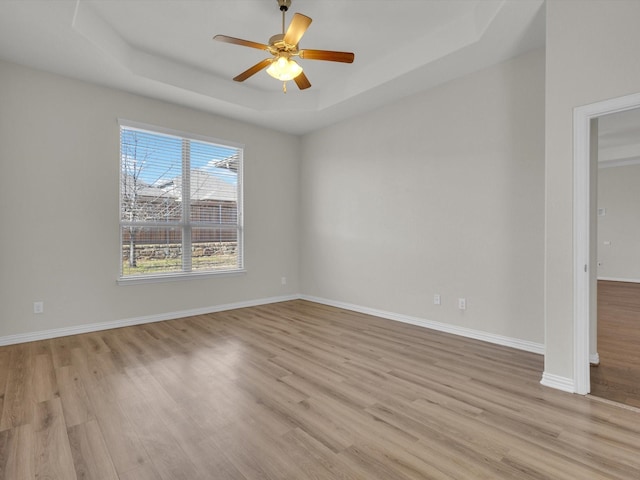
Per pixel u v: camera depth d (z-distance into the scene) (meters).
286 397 2.34
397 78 3.72
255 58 3.83
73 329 3.77
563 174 2.41
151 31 3.32
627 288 6.81
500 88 3.39
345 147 5.04
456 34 3.15
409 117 4.19
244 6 2.95
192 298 4.68
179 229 4.62
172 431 1.94
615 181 7.88
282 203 5.64
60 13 2.68
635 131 5.61
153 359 3.04
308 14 3.04
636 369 2.78
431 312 4.00
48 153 3.62
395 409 2.18
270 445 1.81
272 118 4.98
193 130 4.63
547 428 1.96
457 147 3.74
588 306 2.36
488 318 3.51
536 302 3.19
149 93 4.13
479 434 1.90
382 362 2.97
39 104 3.56
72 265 3.77
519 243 3.29
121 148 4.13
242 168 5.16
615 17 2.19
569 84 2.37
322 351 3.24
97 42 3.10
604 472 1.59
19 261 3.47
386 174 4.48
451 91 3.78
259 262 5.37
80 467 1.64
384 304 4.53
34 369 2.80
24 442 1.83
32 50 3.18
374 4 2.92
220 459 1.70
